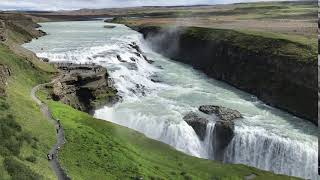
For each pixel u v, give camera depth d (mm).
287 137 69812
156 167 54281
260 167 70500
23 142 46625
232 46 116312
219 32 134125
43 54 108312
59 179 41938
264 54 102562
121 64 114938
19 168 36969
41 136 53031
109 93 87688
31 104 65312
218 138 73312
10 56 84438
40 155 46688
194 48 138125
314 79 82312
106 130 64375
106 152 53875
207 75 119500
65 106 73250
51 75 86562
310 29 138250
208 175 55438
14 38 133750
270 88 93188
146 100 89875
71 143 53844
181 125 73312
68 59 109688
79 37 161625
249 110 84812
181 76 116125
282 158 68625
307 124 77500
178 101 89188
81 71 91000
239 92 100125
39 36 162750
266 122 77562
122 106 85375
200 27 151375
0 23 111250
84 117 69062
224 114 78250
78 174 45094
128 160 52906
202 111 80375
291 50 97688
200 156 73500
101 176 46812
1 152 39625
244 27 154750
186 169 56250
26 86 77500
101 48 126000
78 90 85812
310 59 88125
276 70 95250
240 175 57188
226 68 113375
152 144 63625
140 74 110625
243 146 71688
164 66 130625
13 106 58375
